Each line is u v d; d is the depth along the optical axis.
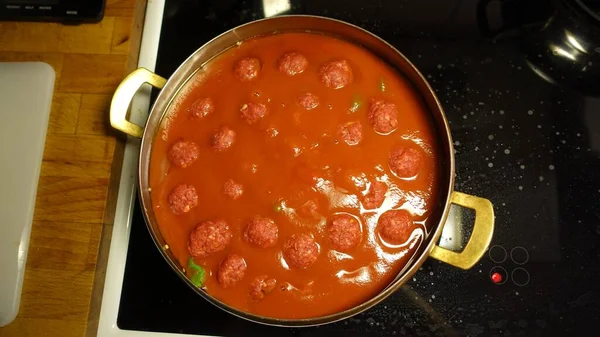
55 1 0.56
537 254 0.48
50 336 0.48
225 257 0.45
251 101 0.48
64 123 0.53
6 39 0.57
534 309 0.46
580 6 0.52
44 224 0.51
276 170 0.46
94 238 0.50
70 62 0.55
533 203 0.49
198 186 0.47
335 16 0.58
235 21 0.58
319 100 0.48
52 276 0.49
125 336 0.49
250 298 0.44
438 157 0.47
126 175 0.54
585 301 0.46
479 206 0.43
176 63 0.57
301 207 0.45
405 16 0.57
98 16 0.55
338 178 0.46
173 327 0.48
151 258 0.51
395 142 0.47
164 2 0.59
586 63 0.54
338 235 0.44
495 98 0.53
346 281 0.44
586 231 0.48
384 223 0.44
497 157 0.51
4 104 0.54
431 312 0.47
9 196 0.51
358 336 0.47
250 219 0.45
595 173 0.50
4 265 0.49
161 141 0.49
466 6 0.57
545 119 0.52
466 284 0.47
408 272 0.41
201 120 0.49
